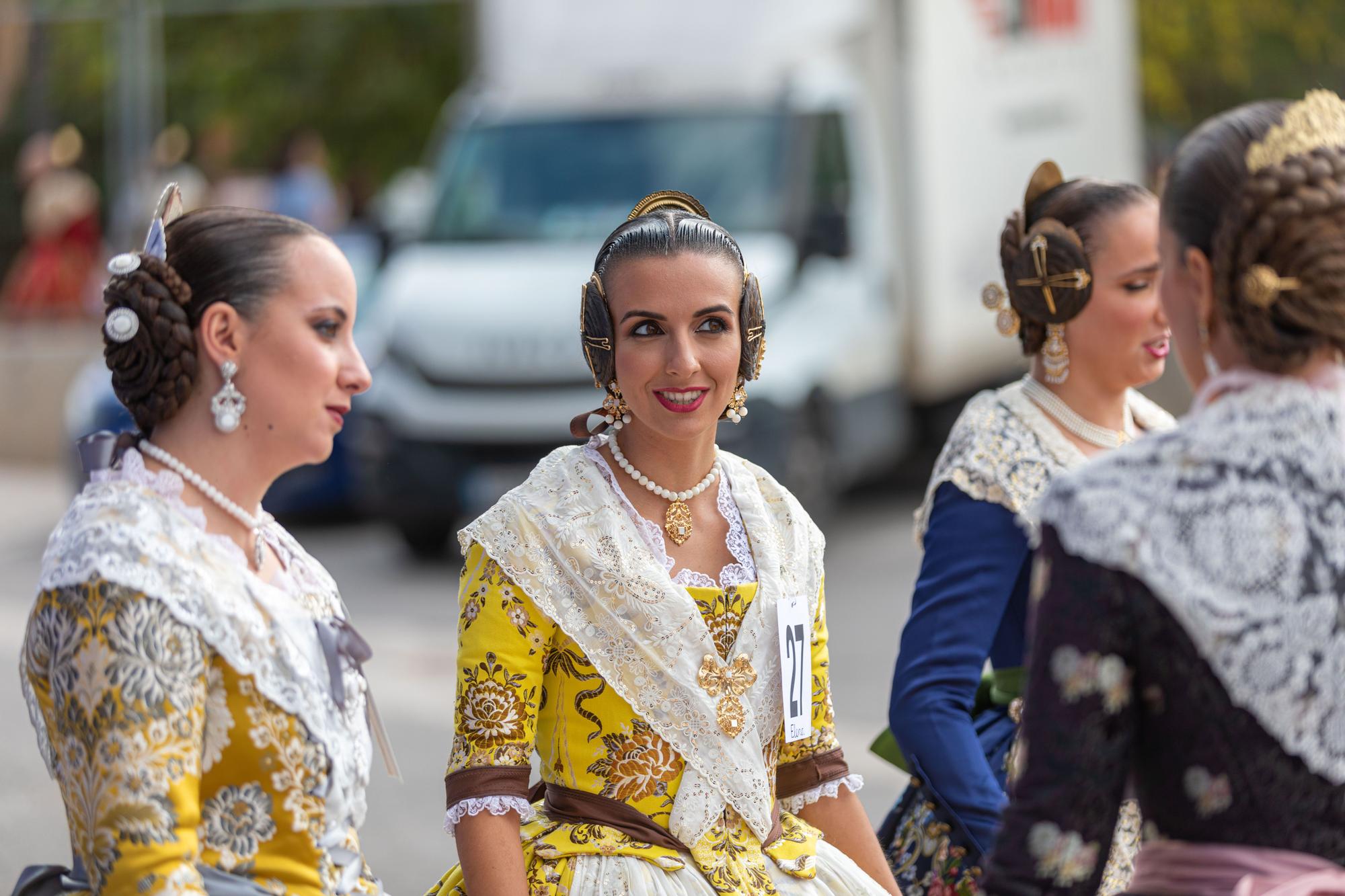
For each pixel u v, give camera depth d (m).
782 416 23.00
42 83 44.97
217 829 5.52
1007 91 29.12
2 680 19.25
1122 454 5.09
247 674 5.51
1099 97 31.83
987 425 7.71
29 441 37.16
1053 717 4.95
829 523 25.05
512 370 23.72
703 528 6.77
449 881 6.82
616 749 6.46
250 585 5.65
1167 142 51.59
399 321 24.66
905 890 7.45
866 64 26.53
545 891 6.33
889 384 26.72
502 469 23.75
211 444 5.74
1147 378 7.77
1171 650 4.86
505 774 6.32
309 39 51.28
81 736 5.27
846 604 22.14
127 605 5.30
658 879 6.31
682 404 6.51
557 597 6.42
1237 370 5.16
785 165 24.47
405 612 22.48
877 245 26.27
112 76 46.34
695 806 6.45
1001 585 7.44
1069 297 7.65
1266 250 4.97
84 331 38.28
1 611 23.16
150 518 5.52
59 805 15.09
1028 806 5.00
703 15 25.78
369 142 51.69
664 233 6.52
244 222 5.77
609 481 6.69
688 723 6.45
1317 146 4.99
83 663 5.27
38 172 39.81
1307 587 4.84
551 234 24.94
